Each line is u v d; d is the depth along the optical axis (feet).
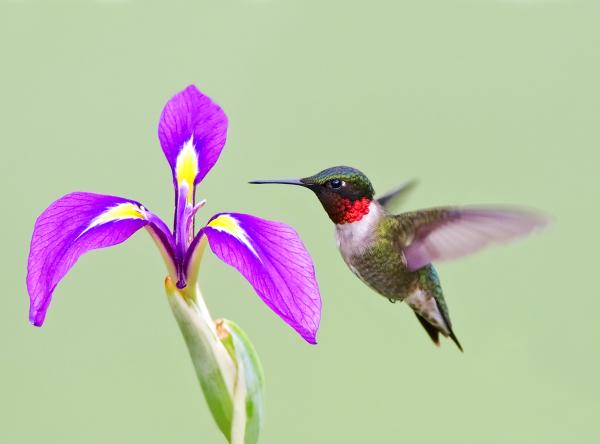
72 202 10.00
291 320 9.93
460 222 10.16
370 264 10.20
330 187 10.18
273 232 9.97
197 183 10.06
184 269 10.02
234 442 10.02
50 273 9.95
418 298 10.25
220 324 10.03
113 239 9.98
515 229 10.13
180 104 10.09
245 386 10.02
